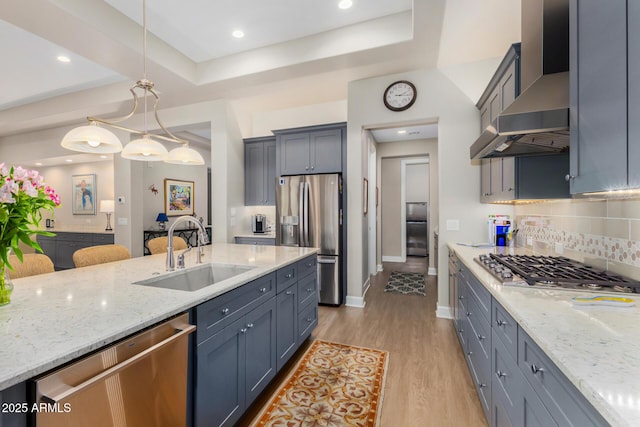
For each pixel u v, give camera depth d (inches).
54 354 32.1
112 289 56.4
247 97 161.9
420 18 93.4
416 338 109.3
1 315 43.3
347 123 143.3
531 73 76.0
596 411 25.5
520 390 43.9
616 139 38.1
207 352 53.2
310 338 109.8
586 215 70.2
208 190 297.9
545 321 39.9
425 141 217.5
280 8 102.5
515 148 75.0
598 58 42.1
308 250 106.0
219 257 91.4
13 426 29.7
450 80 126.0
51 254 250.4
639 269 53.6
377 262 226.8
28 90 160.9
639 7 33.9
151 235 221.0
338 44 115.3
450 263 121.3
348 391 77.9
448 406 72.1
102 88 157.3
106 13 98.1
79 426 34.5
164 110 179.8
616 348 32.3
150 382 43.2
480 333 69.3
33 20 90.1
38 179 48.3
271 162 179.0
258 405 72.6
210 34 117.5
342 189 151.4
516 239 112.0
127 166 199.6
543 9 70.2
